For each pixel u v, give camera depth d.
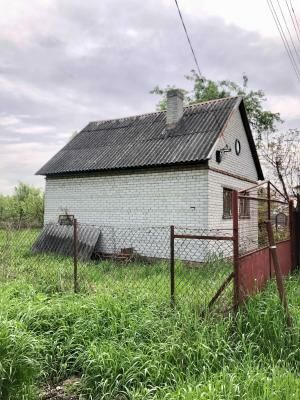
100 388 2.59
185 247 8.45
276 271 3.34
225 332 3.08
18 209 17.61
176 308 3.45
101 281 5.04
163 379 2.59
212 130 9.30
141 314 3.34
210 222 8.64
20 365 2.40
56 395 2.63
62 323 3.27
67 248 9.05
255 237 6.44
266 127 17.94
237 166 10.90
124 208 9.85
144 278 5.39
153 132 10.63
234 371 2.56
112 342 2.93
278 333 3.06
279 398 2.19
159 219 9.23
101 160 10.37
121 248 9.05
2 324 2.60
